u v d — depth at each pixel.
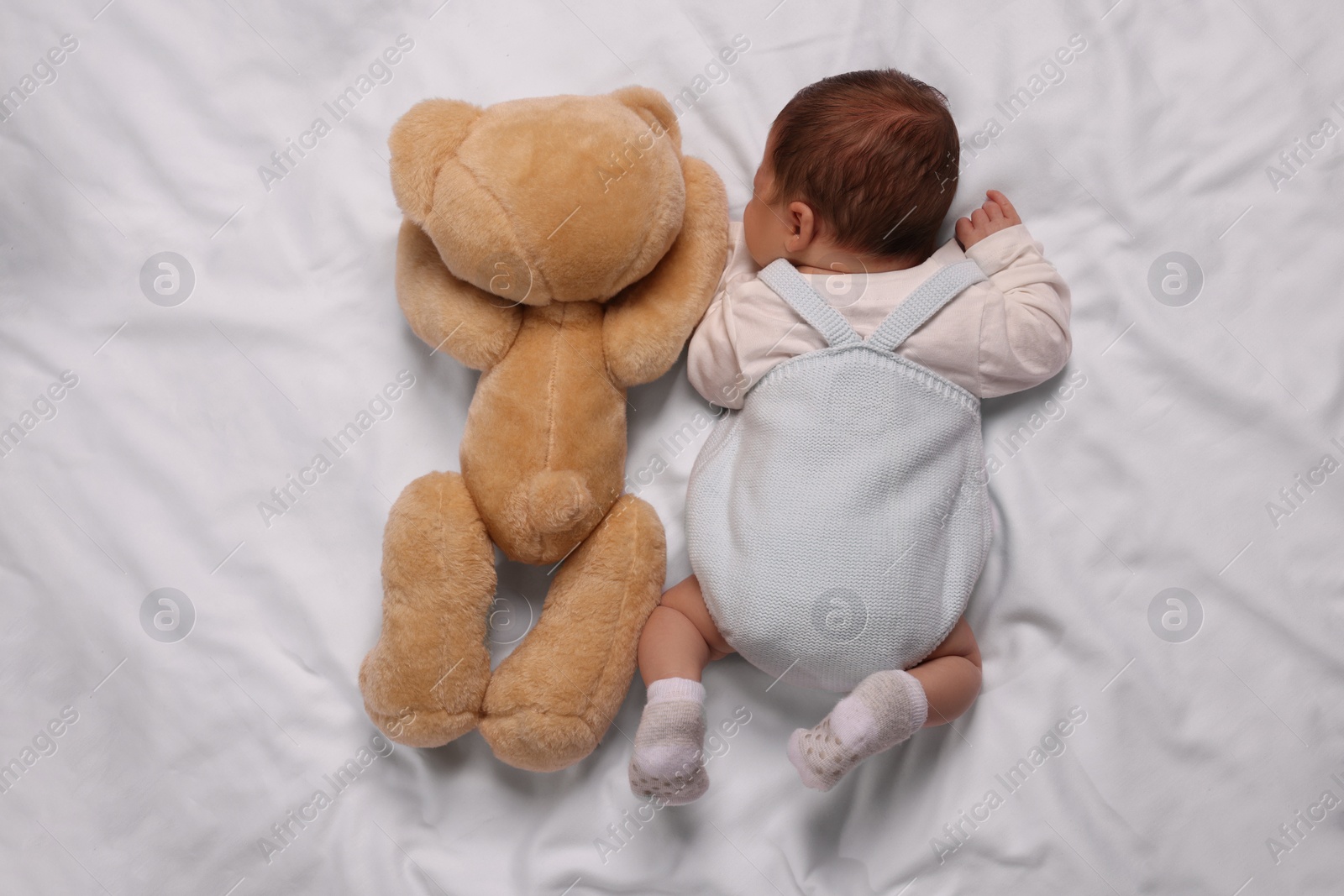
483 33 1.28
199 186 1.27
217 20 1.28
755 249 1.18
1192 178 1.25
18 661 1.19
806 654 1.06
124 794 1.17
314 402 1.24
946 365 1.10
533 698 1.05
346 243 1.26
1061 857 1.15
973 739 1.17
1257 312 1.23
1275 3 1.26
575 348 1.07
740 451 1.13
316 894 1.15
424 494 1.06
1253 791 1.17
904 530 1.06
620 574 1.08
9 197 1.27
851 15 1.26
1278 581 1.19
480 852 1.16
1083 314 1.24
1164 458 1.21
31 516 1.22
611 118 0.99
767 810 1.17
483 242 0.96
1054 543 1.20
